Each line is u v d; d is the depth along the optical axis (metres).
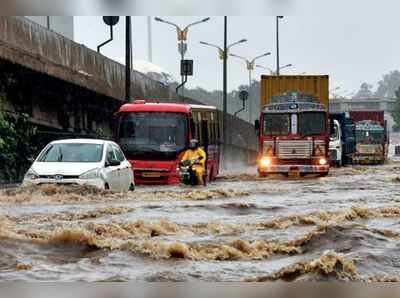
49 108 55.25
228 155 98.56
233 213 27.42
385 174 61.97
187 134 48.62
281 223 23.48
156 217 25.30
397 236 20.22
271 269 15.84
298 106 56.94
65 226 21.45
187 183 46.09
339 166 78.19
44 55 49.34
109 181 33.66
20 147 51.19
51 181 32.28
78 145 34.69
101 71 60.72
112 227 20.81
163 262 16.30
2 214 24.70
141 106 49.28
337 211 27.06
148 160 47.94
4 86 47.16
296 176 57.25
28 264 15.59
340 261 15.43
